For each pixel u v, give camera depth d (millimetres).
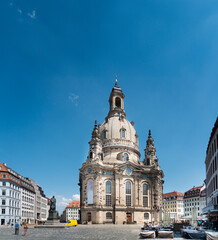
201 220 82125
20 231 59656
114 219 106312
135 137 132875
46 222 75688
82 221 106875
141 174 114875
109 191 110562
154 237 40219
